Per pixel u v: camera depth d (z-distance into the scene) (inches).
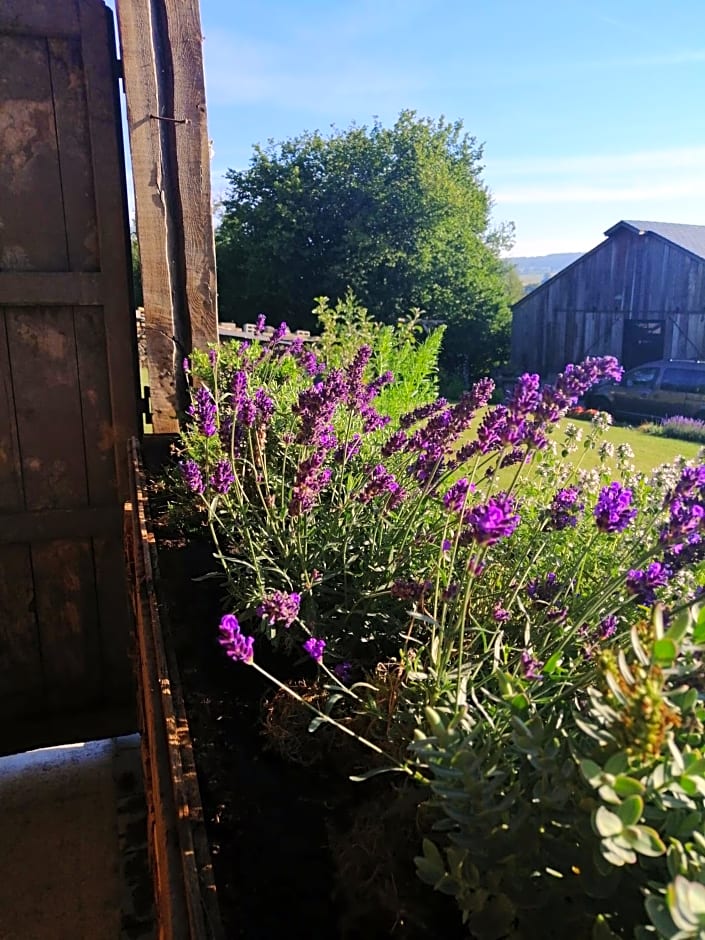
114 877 103.4
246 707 52.6
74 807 120.7
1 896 100.0
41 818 117.4
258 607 53.0
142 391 146.4
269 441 92.7
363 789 44.3
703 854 25.2
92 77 118.0
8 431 129.0
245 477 83.0
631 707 24.8
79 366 129.4
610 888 26.6
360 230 834.8
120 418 132.6
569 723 38.0
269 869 38.0
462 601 49.6
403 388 126.2
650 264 654.5
